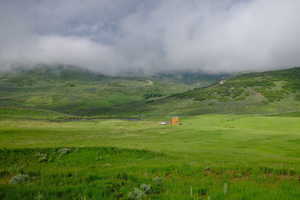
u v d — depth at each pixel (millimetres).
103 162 23500
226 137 50938
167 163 19406
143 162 21500
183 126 93938
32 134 59469
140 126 103375
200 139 49469
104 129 84250
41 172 14766
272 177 14422
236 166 17484
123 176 13500
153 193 10141
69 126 100625
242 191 9945
